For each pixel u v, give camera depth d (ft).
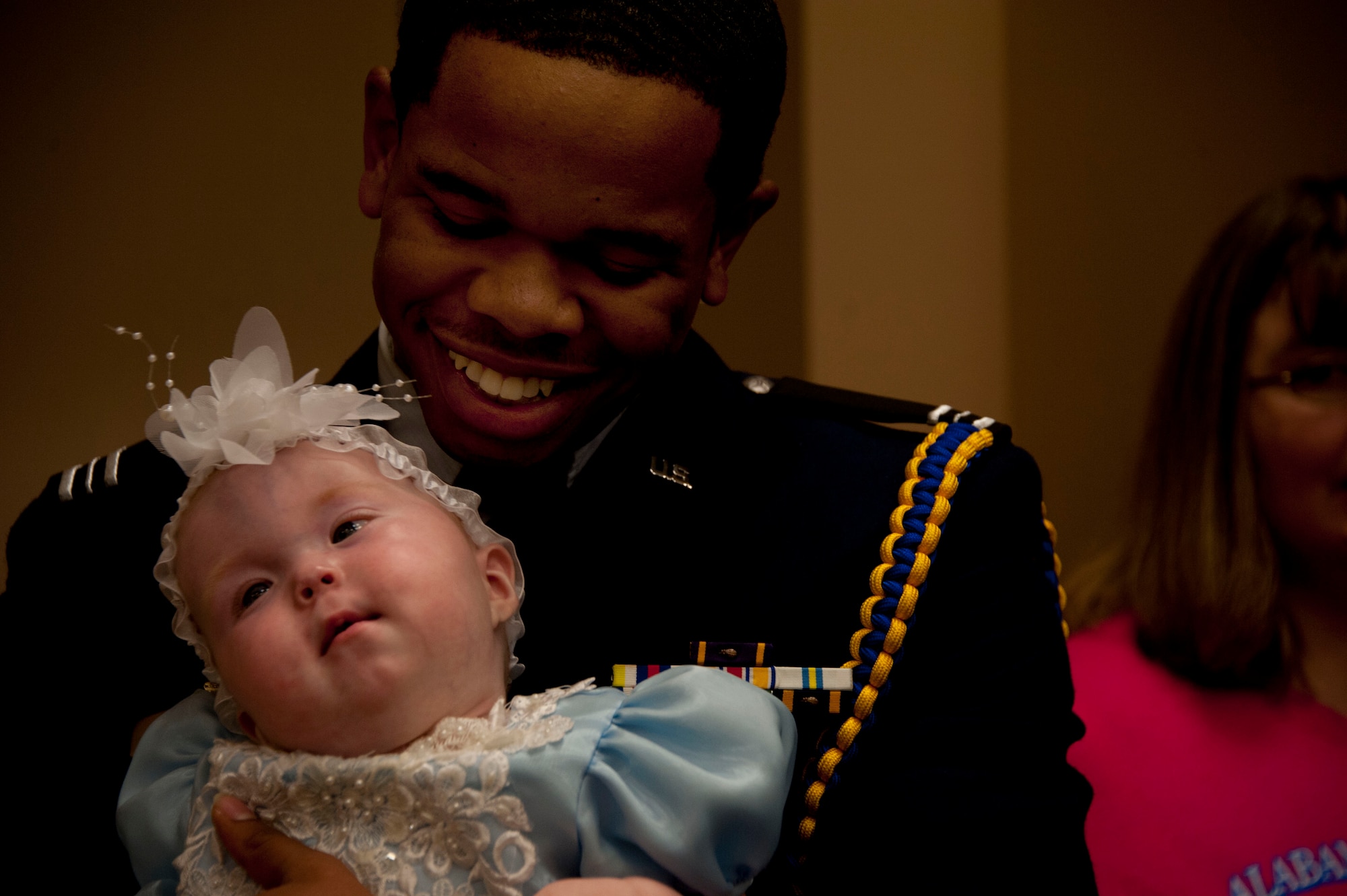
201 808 3.00
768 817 2.79
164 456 3.73
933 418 3.83
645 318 3.00
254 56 6.59
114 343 6.50
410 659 2.91
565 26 2.75
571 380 3.08
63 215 6.54
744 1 3.01
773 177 6.88
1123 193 7.02
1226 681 5.06
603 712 2.93
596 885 2.61
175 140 6.56
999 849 2.94
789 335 6.81
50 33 6.51
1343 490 4.91
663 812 2.75
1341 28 6.95
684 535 3.48
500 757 2.79
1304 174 6.77
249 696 2.94
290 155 6.60
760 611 3.39
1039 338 6.96
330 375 6.56
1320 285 4.89
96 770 3.58
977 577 3.34
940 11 6.93
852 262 6.88
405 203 3.00
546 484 3.45
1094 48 6.97
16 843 3.45
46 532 3.73
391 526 3.03
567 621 3.43
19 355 6.50
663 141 2.79
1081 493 6.97
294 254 6.59
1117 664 5.21
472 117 2.76
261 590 3.02
